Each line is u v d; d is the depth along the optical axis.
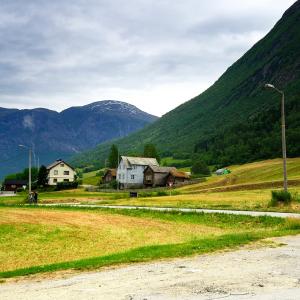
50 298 12.35
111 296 12.27
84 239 32.41
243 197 70.19
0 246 29.52
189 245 22.03
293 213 43.59
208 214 45.19
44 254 27.06
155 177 152.25
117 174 160.50
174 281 13.94
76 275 15.84
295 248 20.69
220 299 11.54
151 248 21.95
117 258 19.14
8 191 174.62
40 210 51.34
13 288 14.14
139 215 48.34
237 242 22.61
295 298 11.49
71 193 121.25
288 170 128.62
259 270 15.40
